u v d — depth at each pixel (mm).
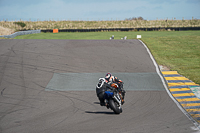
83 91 40656
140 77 49094
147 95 38062
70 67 56219
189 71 52344
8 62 58844
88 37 147250
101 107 31656
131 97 36969
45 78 48469
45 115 28109
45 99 36062
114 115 27766
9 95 38188
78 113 28828
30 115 28141
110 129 22875
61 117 27188
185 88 41125
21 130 22922
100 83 27234
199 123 25062
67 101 34906
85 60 61938
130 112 29078
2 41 84125
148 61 61938
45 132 22297
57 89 41906
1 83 45031
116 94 26922
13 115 28172
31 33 189125
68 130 22734
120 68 55969
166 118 26719
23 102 34375
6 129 23281
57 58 63188
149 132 22141
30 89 41812
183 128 23422
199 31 174250
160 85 43938
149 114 28281
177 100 34969
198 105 32094
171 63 60375
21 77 48875
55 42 83688
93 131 22328
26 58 62469
